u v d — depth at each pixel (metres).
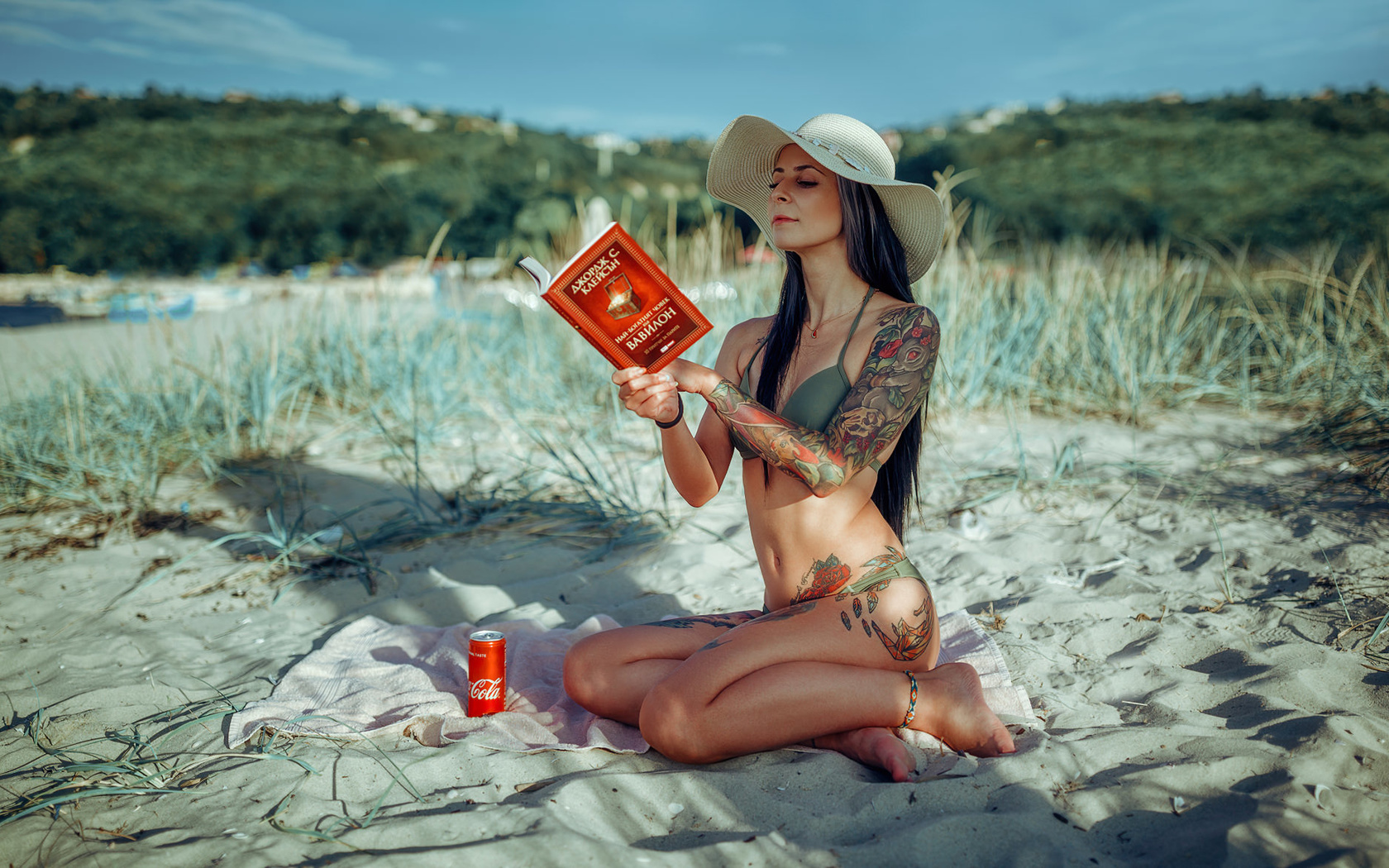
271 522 3.28
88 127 53.75
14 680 2.41
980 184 25.00
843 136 1.95
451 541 3.49
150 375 5.25
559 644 2.51
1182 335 5.59
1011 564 3.01
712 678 1.80
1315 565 2.78
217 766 1.91
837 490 1.92
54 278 22.38
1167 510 3.44
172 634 2.70
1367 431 4.10
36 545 3.55
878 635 1.88
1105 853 1.53
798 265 2.06
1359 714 1.90
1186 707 2.04
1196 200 24.69
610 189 39.41
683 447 1.96
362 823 1.65
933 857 1.50
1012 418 4.82
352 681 2.29
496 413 5.18
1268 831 1.48
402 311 6.18
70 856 1.57
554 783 1.79
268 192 38.94
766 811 1.66
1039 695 2.15
